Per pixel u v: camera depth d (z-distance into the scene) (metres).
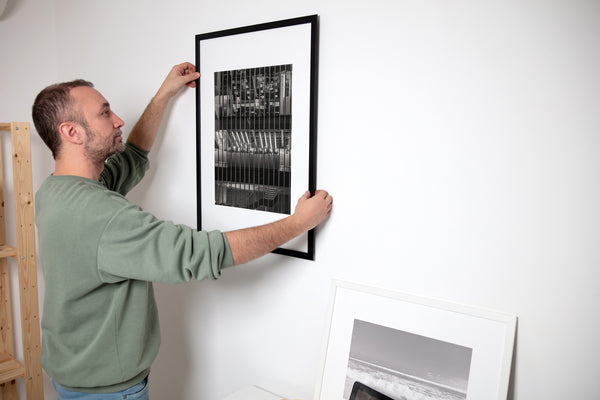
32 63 2.01
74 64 2.00
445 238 1.09
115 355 1.21
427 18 1.06
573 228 0.93
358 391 1.18
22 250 1.72
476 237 1.05
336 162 1.25
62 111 1.21
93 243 1.10
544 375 0.99
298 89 1.27
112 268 1.09
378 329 1.17
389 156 1.15
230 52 1.41
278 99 1.32
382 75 1.14
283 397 1.44
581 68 0.89
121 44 1.77
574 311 0.95
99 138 1.27
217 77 1.45
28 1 1.97
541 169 0.95
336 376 1.22
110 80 1.84
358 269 1.24
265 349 1.47
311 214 1.20
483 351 1.03
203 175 1.54
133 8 1.70
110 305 1.20
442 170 1.08
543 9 0.92
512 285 1.01
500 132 0.99
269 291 1.44
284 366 1.43
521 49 0.95
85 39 1.92
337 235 1.27
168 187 1.68
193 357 1.70
